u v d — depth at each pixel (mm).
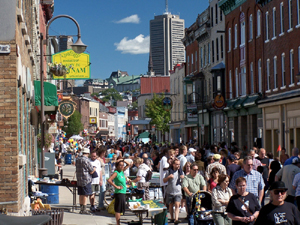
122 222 14367
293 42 30656
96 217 14875
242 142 40312
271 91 34406
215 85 46688
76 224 13391
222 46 47031
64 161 47562
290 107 30656
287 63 31594
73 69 32844
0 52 10500
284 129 31906
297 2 30094
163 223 12609
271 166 13906
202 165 16203
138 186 16438
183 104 64812
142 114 107688
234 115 42000
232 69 43312
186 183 13172
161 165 14328
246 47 39500
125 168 17141
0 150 10586
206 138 52000
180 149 17031
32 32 20031
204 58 53594
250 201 9008
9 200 10555
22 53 12562
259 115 36500
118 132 148875
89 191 15555
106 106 135500
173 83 70625
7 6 6516
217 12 48688
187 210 13133
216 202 10453
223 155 18906
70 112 37250
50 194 17844
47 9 41750
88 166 15500
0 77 10586
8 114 10617
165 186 14258
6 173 10562
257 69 37500
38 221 4703
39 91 21156
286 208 7504
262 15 36000
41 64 19203
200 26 52625
